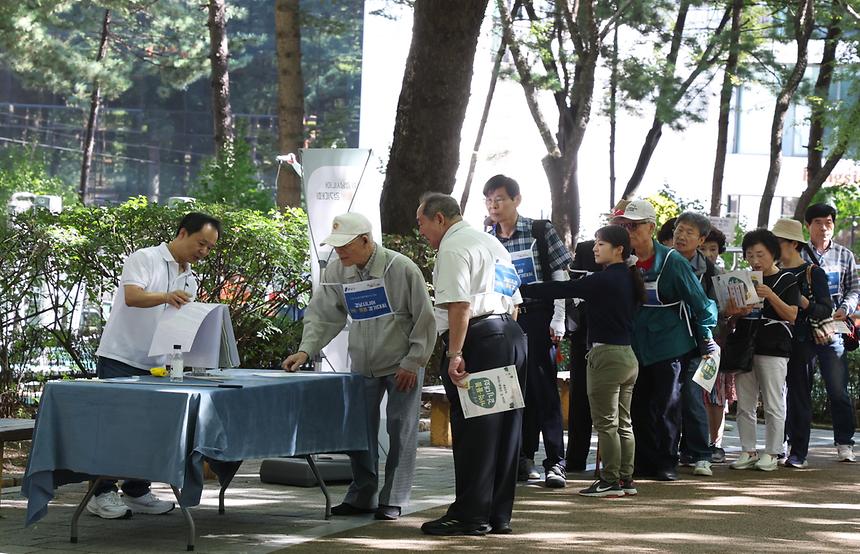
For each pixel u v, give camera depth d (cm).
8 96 4316
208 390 671
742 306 1025
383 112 3944
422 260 1332
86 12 3278
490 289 738
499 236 965
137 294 761
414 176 1478
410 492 802
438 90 1466
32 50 3042
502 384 729
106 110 4300
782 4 2327
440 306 730
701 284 1048
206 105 4284
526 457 967
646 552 689
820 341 1077
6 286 1122
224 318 761
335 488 920
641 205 979
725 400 1126
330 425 759
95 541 702
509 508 745
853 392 1555
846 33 2184
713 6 2438
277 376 764
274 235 1224
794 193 4106
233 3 4119
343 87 3934
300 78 2000
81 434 677
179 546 689
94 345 1190
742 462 1066
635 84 2114
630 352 885
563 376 1393
